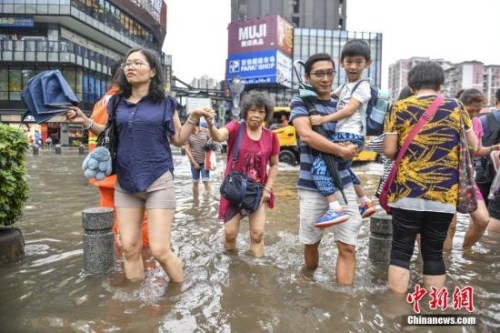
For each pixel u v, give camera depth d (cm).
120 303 350
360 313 336
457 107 348
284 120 1869
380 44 6681
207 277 413
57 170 1566
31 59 3888
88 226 420
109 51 5019
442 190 341
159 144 367
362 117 371
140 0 5250
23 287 384
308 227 405
